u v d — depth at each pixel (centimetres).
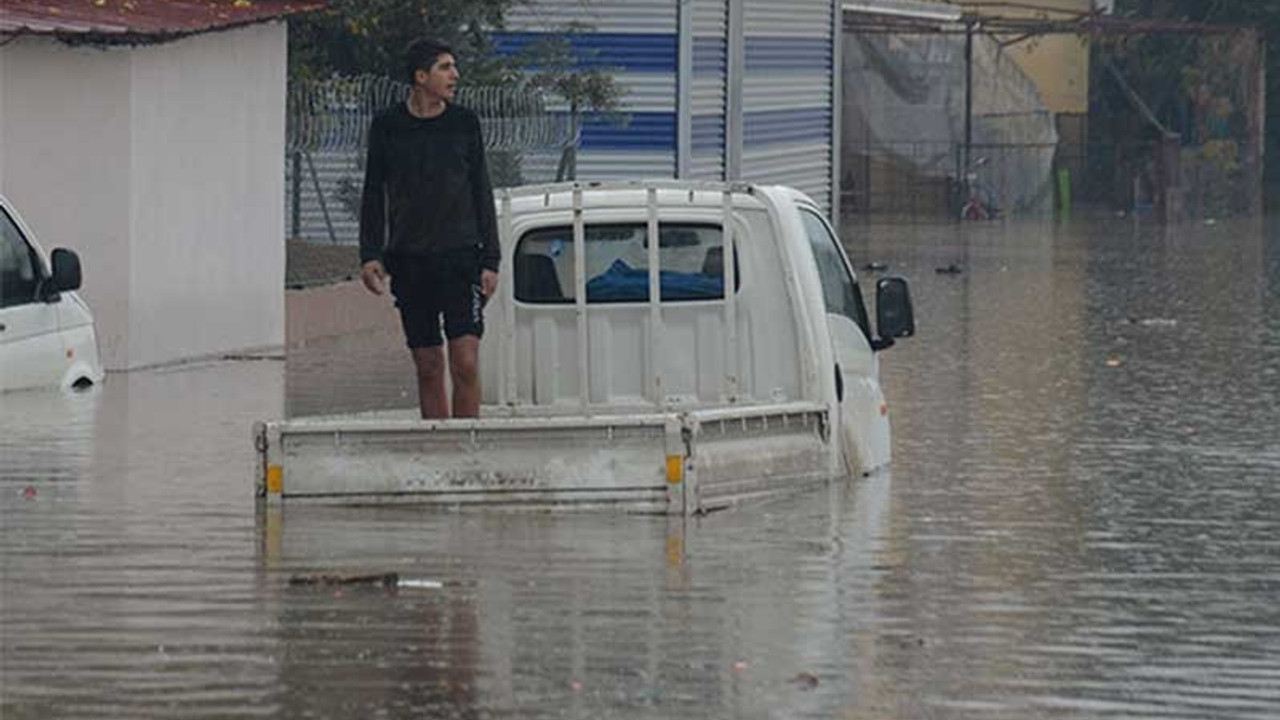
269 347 4712
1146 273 7950
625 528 2325
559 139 6856
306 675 1698
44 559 2122
